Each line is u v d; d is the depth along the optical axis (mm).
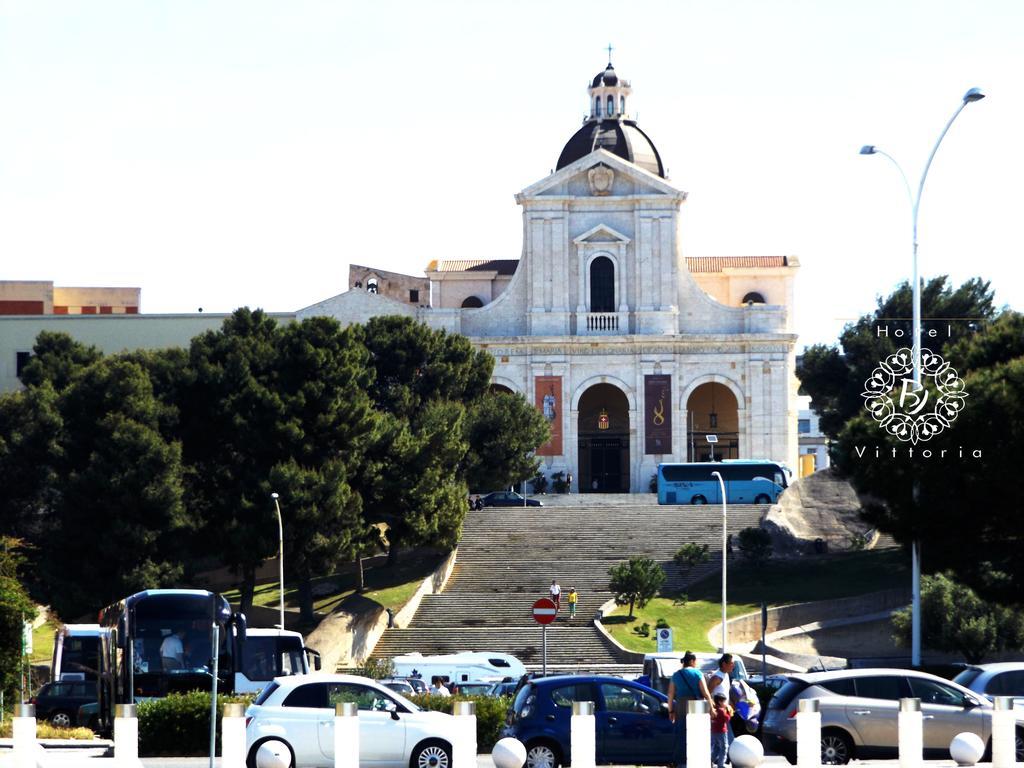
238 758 28109
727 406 128875
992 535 56438
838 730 38281
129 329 123375
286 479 85500
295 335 93375
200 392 93625
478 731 46188
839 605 86188
